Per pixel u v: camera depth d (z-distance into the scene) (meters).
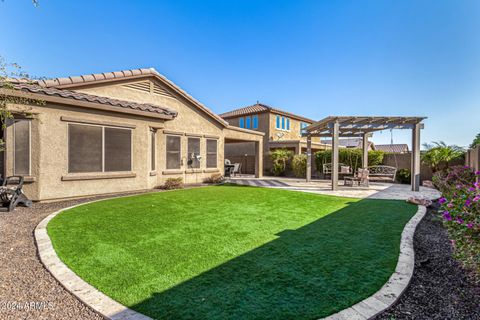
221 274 3.33
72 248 4.21
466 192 3.87
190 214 6.62
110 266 3.57
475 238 3.16
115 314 2.52
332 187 12.05
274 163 23.02
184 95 14.06
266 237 4.81
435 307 2.68
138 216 6.34
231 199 8.95
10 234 5.02
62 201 8.49
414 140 12.30
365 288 2.96
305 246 4.34
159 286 3.04
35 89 7.71
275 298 2.78
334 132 12.25
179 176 13.82
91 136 9.32
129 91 12.27
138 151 10.74
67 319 2.52
